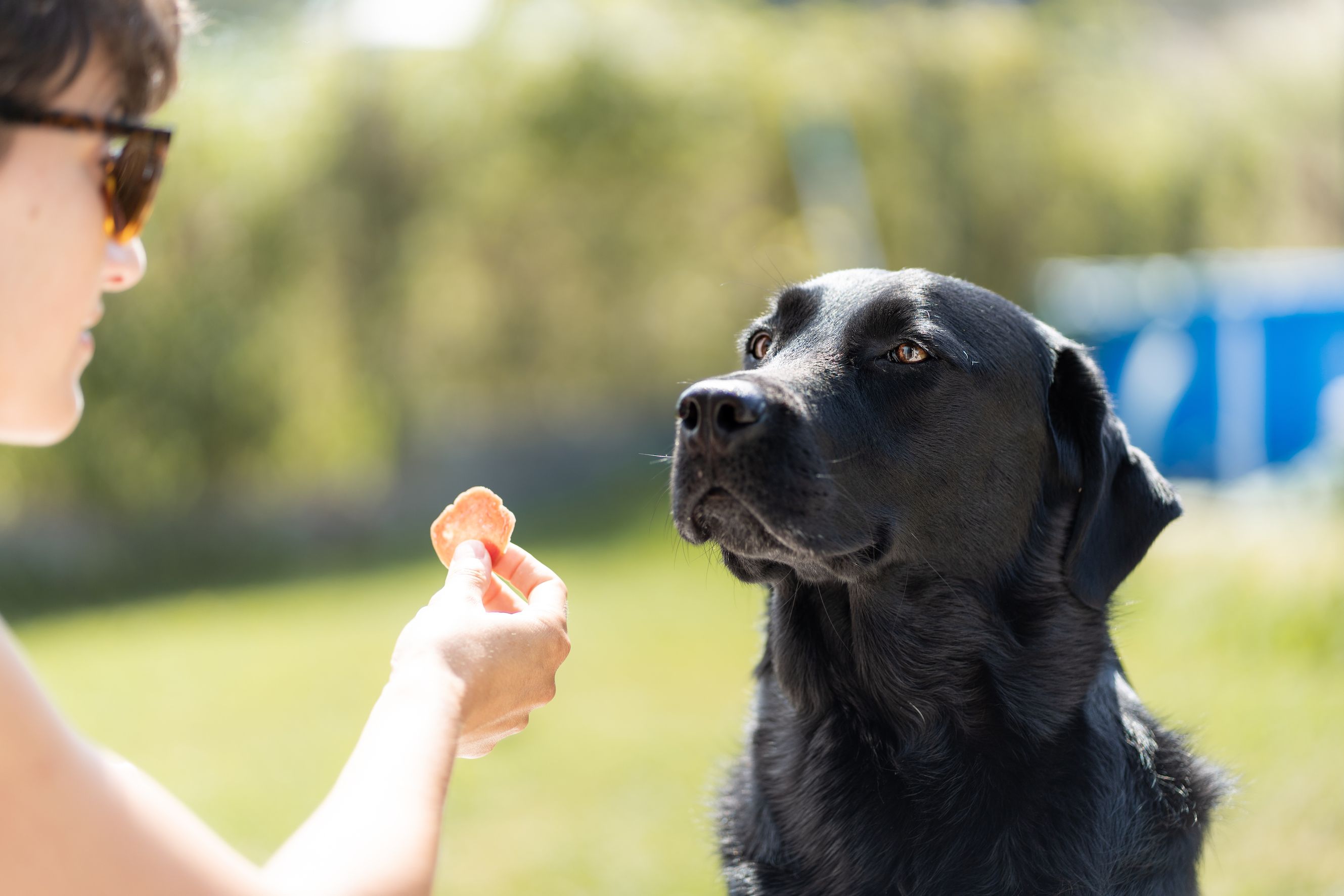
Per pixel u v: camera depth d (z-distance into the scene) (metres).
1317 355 11.16
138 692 7.96
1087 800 2.65
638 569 10.65
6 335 1.25
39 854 1.12
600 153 13.69
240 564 12.54
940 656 2.81
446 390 14.54
